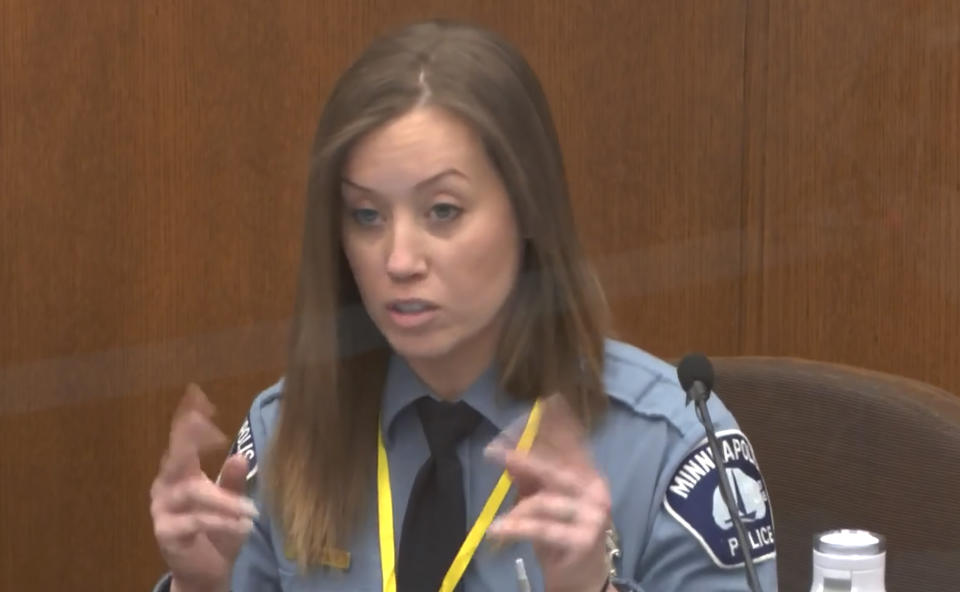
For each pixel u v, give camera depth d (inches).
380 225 189.2
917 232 308.0
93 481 340.5
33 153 350.9
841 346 313.3
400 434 203.8
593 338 204.2
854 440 233.5
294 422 205.6
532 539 178.5
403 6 320.8
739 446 208.8
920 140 306.3
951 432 225.1
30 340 348.8
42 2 345.7
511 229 192.1
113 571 341.7
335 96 187.6
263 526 205.6
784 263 308.0
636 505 199.5
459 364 198.5
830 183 308.7
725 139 304.0
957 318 307.4
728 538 197.5
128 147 343.6
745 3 302.4
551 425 189.8
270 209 334.3
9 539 342.0
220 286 335.9
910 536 226.1
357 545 201.2
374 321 198.8
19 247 353.1
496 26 310.5
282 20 330.6
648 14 303.9
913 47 305.0
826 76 306.8
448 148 183.6
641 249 301.0
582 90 306.3
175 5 338.3
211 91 338.6
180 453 195.0
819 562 166.1
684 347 300.0
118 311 341.4
